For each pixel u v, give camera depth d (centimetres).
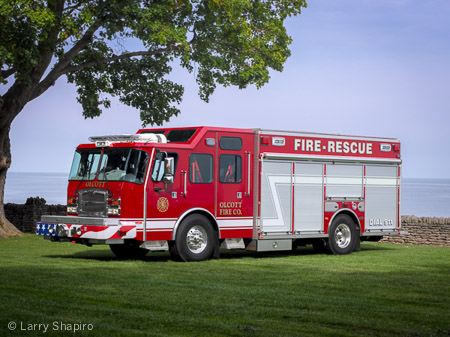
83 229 1468
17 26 1900
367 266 1462
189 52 2402
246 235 1623
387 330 782
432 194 18400
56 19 2028
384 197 1922
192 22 2439
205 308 898
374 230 1892
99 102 2688
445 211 9331
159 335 731
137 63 2628
